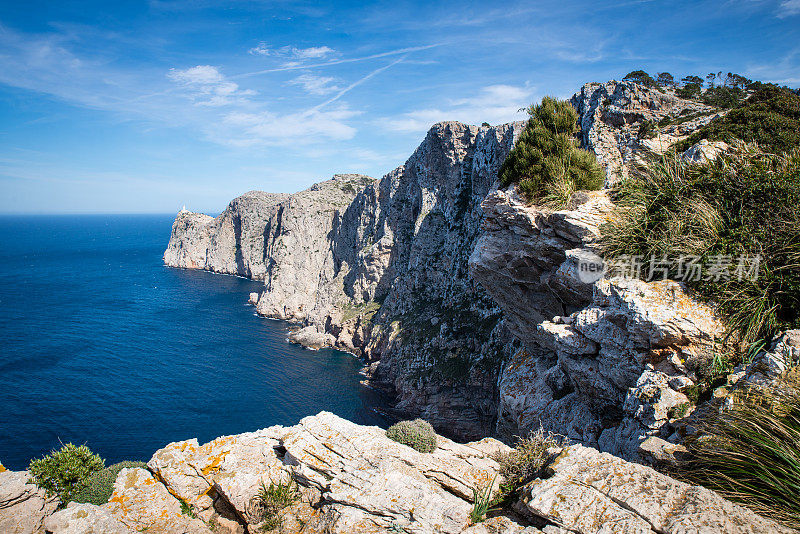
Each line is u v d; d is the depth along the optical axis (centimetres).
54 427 5825
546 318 2131
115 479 1427
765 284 1165
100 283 17025
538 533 761
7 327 10450
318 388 7700
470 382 6500
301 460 1313
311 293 14012
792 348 927
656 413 1130
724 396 998
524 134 2220
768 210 1253
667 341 1220
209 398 6975
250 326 11819
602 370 1462
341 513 1061
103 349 9112
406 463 1268
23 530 1244
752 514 666
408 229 10712
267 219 19500
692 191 1459
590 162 2012
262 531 1206
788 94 2545
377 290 11006
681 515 681
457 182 9525
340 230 13975
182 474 1402
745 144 1716
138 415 6278
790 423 766
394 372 8069
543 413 1805
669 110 4631
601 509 747
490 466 1305
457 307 7938
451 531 940
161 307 13262
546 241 1852
